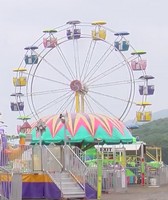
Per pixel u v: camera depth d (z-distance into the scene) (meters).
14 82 48.97
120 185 34.41
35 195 28.23
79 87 44.94
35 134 37.47
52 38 48.97
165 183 45.06
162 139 90.00
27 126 40.31
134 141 43.28
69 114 39.50
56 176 28.47
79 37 48.50
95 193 29.12
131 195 31.66
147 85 49.12
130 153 49.22
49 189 28.20
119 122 40.41
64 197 27.77
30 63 48.84
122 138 38.34
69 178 28.78
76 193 28.05
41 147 28.53
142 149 48.62
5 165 27.03
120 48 48.06
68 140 36.47
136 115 49.31
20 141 29.94
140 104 49.12
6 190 25.03
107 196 30.95
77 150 33.97
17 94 48.94
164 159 85.88
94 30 48.34
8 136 31.44
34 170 28.27
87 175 29.12
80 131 37.62
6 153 27.16
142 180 43.56
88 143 38.56
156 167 45.22
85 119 38.66
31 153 28.30
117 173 34.44
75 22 48.41
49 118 39.06
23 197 28.11
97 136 37.62
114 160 37.94
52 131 37.34
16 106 48.41
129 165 45.78
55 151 29.98
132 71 45.62
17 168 27.28
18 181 24.69
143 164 44.53
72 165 29.14
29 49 48.94
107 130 38.19
